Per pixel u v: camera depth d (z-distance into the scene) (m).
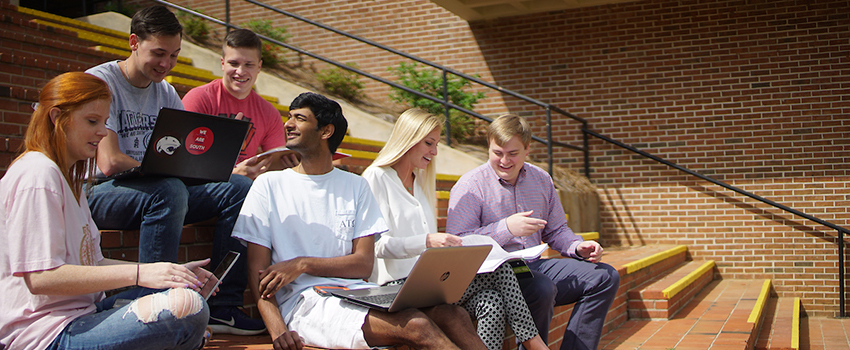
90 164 2.07
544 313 2.82
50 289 1.67
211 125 2.35
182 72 5.57
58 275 1.67
